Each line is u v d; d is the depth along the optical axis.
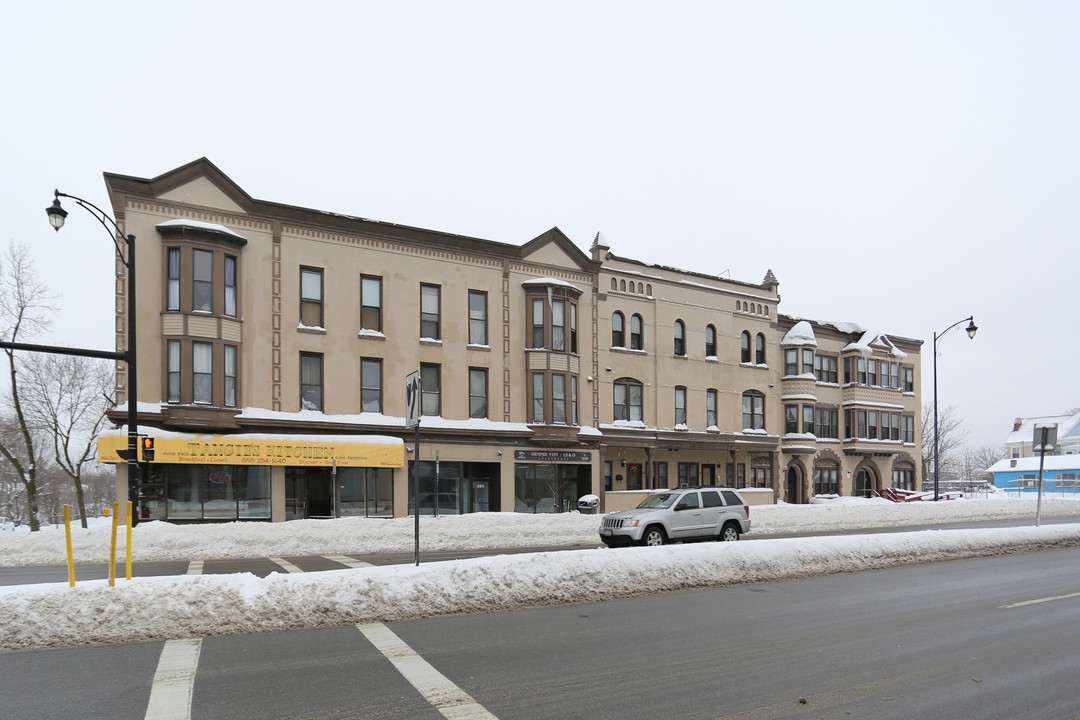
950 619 10.04
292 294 28.50
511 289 33.44
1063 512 38.88
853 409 47.22
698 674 7.32
